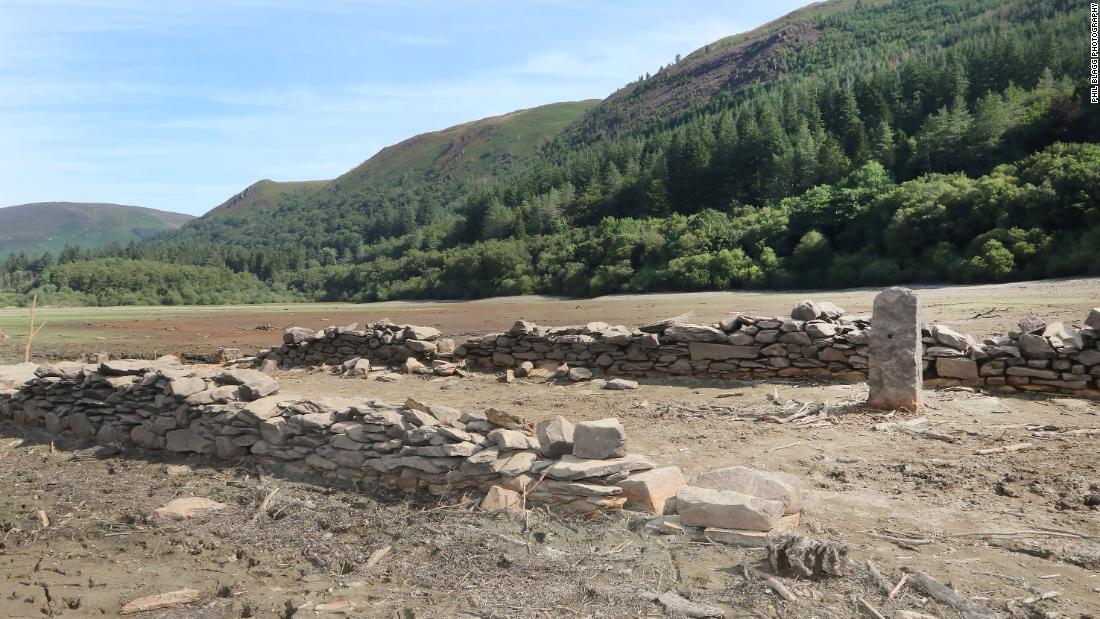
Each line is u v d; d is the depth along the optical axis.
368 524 7.02
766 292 59.28
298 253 191.88
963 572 5.09
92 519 7.73
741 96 192.25
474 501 7.23
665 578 5.25
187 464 9.85
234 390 10.22
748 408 10.92
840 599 4.77
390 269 129.00
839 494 6.89
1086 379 10.69
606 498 6.61
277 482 8.65
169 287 133.00
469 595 5.25
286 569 6.10
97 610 5.39
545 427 7.38
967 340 11.77
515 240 110.00
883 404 10.26
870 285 56.62
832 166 89.31
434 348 16.81
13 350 28.67
